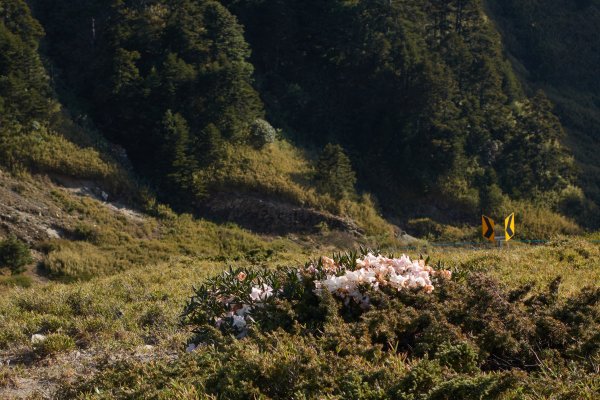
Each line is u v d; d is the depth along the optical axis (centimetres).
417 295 809
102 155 4191
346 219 4297
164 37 4684
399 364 662
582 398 568
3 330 1179
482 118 5206
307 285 842
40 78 4209
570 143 6431
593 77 7538
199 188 4181
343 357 685
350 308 819
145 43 4691
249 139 4547
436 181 4891
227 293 866
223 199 4231
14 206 3684
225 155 4359
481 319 752
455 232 4625
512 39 7594
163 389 684
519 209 4938
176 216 4059
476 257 1380
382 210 4709
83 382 817
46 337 1102
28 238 3572
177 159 4153
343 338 708
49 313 1305
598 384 595
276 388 646
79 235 3712
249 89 4566
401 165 4919
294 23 5341
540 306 795
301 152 4716
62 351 1056
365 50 5188
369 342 718
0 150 3903
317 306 822
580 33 7844
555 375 634
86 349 1078
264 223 4184
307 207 4269
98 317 1227
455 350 665
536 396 588
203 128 4403
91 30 5059
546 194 5188
